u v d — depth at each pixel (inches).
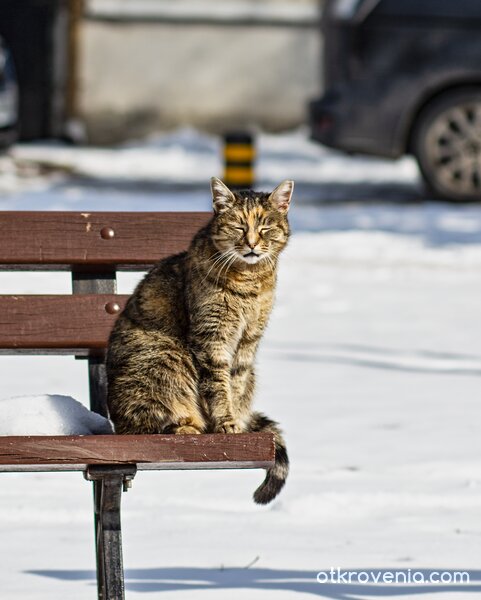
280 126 1729.8
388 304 726.5
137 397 333.1
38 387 526.6
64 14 1659.7
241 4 1721.2
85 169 1363.2
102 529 281.3
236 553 347.9
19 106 1638.8
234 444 275.9
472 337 644.7
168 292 344.5
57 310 334.0
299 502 386.9
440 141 1064.2
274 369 576.1
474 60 1051.9
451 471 420.2
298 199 1119.6
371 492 394.3
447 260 852.0
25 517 378.9
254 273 350.6
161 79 1707.7
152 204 1028.5
